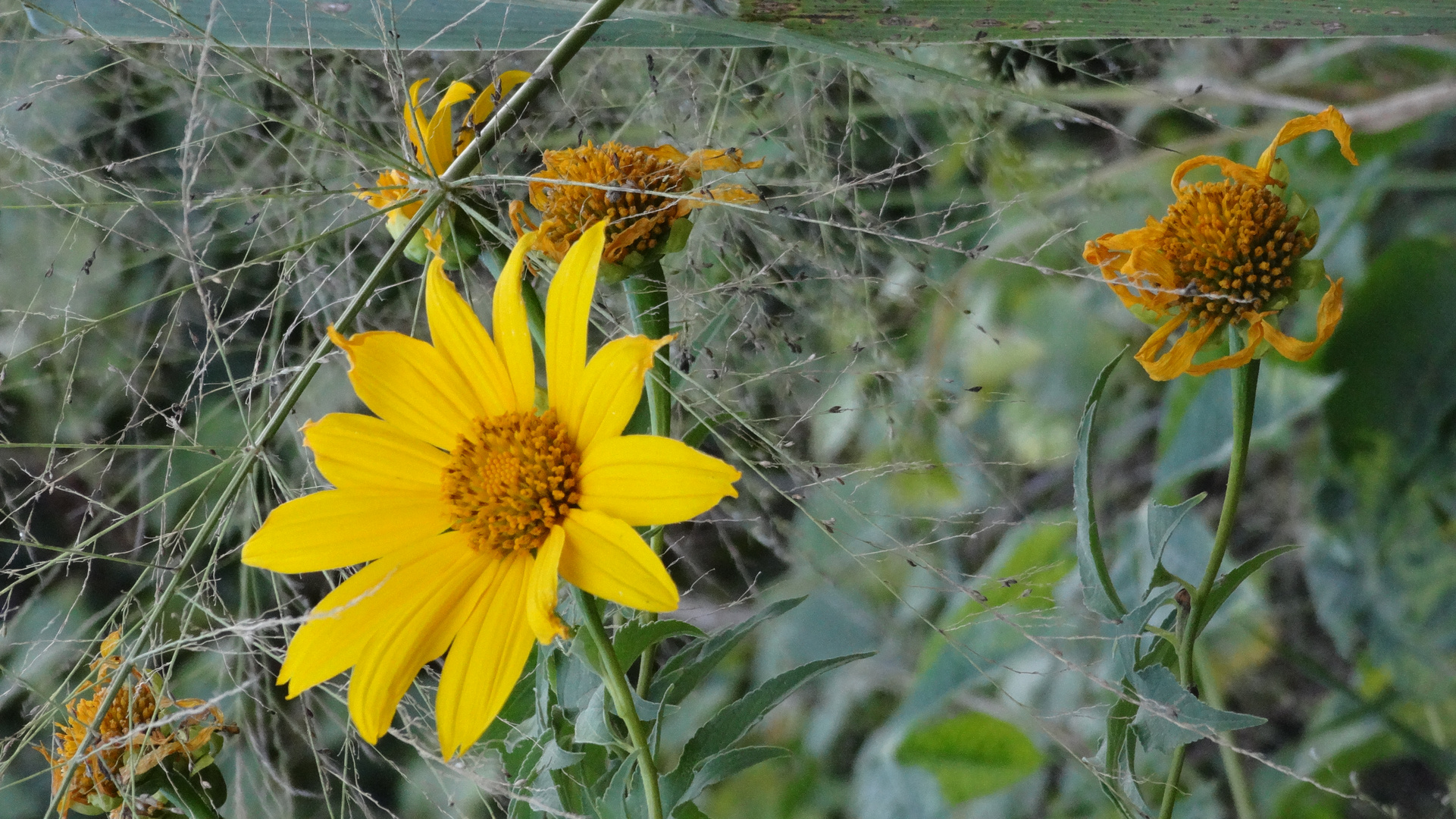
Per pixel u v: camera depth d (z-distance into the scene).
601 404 0.55
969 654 0.56
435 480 0.56
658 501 0.54
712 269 0.67
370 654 0.55
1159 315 0.59
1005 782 0.73
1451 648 0.71
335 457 0.56
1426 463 0.72
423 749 0.56
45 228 0.72
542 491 0.55
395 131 0.69
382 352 0.56
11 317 0.72
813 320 0.69
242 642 0.62
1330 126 0.58
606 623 0.61
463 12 0.64
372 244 0.69
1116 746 0.58
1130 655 0.57
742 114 0.70
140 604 0.61
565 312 0.55
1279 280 0.58
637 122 0.71
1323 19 0.62
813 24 0.63
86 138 0.71
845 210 0.72
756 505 0.67
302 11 0.64
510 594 0.55
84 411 0.72
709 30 0.64
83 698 0.62
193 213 0.68
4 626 0.60
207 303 0.60
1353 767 0.71
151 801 0.60
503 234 0.58
